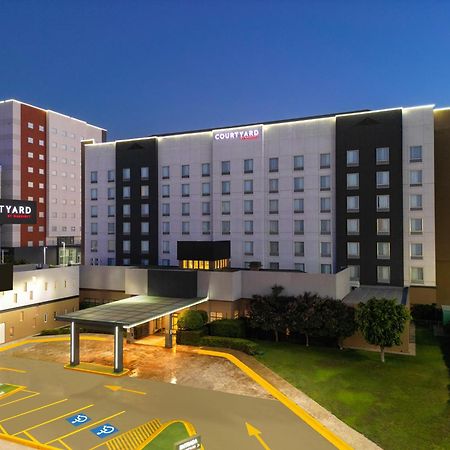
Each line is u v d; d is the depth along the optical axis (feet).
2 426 72.69
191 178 203.51
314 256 180.75
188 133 218.59
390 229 167.53
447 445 65.87
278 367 102.58
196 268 147.02
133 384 92.43
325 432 69.82
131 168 214.07
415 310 157.89
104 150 222.69
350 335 116.06
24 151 302.25
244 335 128.98
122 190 216.13
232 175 194.29
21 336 136.15
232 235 193.88
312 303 121.70
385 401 82.23
